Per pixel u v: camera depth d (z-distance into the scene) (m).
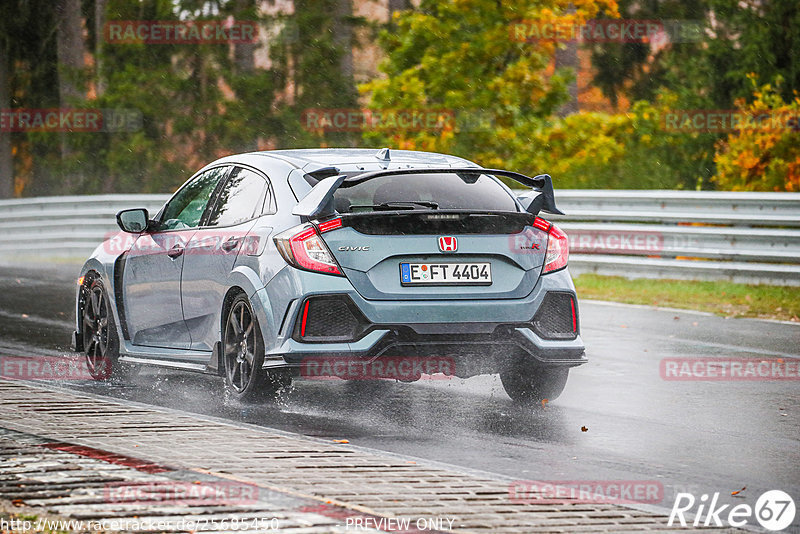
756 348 35.81
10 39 132.00
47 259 71.12
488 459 20.94
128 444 20.06
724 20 104.69
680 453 21.89
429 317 24.06
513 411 25.77
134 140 117.50
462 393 27.97
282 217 24.92
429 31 85.56
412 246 24.17
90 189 120.06
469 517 16.12
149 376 30.50
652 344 36.50
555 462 20.88
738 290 48.47
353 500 16.77
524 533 15.48
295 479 17.91
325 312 23.86
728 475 20.20
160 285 28.19
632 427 24.25
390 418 24.64
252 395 25.12
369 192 25.55
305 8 120.75
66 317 42.62
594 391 28.52
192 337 27.27
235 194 26.94
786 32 99.94
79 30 126.12
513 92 83.56
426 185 25.75
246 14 119.00
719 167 72.69
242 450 19.88
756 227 50.56
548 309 25.08
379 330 23.91
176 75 119.44
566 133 82.50
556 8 84.25
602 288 50.72
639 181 72.25
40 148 129.62
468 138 83.56
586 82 134.62
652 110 86.31
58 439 20.36
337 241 23.98
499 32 83.62
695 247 50.69
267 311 24.33
